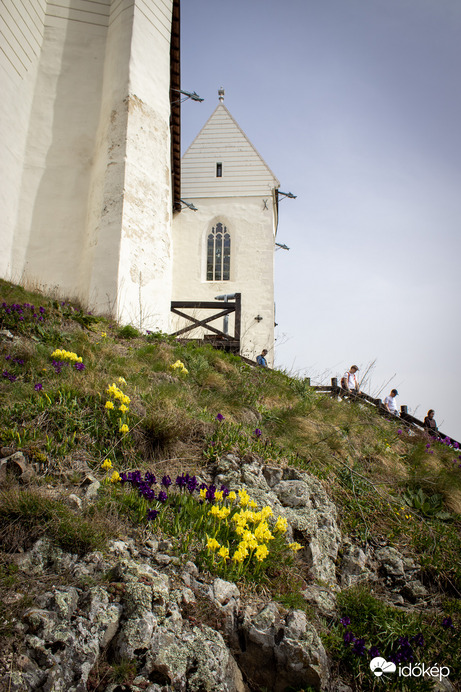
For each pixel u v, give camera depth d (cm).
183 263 2042
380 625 369
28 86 1145
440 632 397
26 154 1131
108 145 1122
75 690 256
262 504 449
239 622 323
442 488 626
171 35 1407
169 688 270
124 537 355
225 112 2228
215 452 506
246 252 2045
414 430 988
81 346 654
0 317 664
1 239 1028
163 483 407
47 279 1084
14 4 1088
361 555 470
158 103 1245
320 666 308
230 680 293
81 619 282
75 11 1253
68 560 321
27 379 520
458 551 513
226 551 348
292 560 399
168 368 704
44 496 357
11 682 244
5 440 412
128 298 1034
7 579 292
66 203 1137
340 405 890
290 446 599
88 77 1220
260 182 2125
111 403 480
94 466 429
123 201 1057
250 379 818
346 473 593
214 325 1945
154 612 297
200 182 2134
